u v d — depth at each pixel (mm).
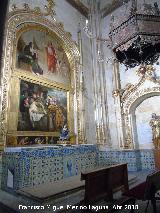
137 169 9234
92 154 9297
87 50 11875
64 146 7492
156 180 3990
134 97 10031
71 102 9773
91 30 12539
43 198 4488
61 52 10031
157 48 8969
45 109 8305
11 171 5883
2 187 6051
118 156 9773
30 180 5777
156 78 9312
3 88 6699
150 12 8211
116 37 8844
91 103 11031
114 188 4723
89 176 4020
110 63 11406
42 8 9578
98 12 13000
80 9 12320
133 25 8117
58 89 9242
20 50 7812
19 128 7062
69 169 7375
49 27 9555
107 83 11281
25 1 8664
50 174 6496
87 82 11094
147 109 9898
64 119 9203
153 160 9258
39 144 7691
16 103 7109
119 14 11914
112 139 10383
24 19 8281
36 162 6094
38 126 7828
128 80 10500
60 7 10758
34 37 8664
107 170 4543
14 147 6316
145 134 9766
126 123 10125
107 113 10844
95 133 10727
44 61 8859
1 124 6410
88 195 3973
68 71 10133
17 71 7418
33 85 8016
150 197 3854
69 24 11086
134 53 9430
